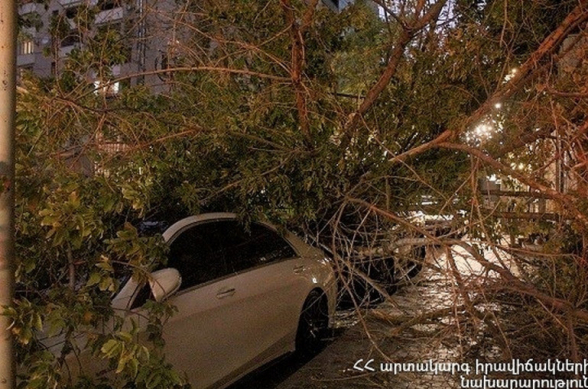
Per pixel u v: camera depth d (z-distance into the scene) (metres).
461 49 5.94
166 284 3.87
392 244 6.07
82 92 5.22
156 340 3.50
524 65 5.41
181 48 5.93
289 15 5.44
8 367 2.54
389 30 6.49
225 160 6.21
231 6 6.23
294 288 5.69
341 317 7.02
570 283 4.98
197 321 4.36
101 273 3.33
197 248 4.79
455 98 6.39
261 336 5.15
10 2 2.51
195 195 5.16
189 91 6.16
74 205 3.19
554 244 5.04
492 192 5.99
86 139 5.01
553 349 5.32
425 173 6.14
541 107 4.95
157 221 4.88
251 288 5.05
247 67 6.59
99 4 5.85
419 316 5.80
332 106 6.19
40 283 3.79
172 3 6.67
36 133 4.10
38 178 3.29
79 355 3.42
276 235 5.95
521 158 5.73
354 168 6.23
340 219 6.16
